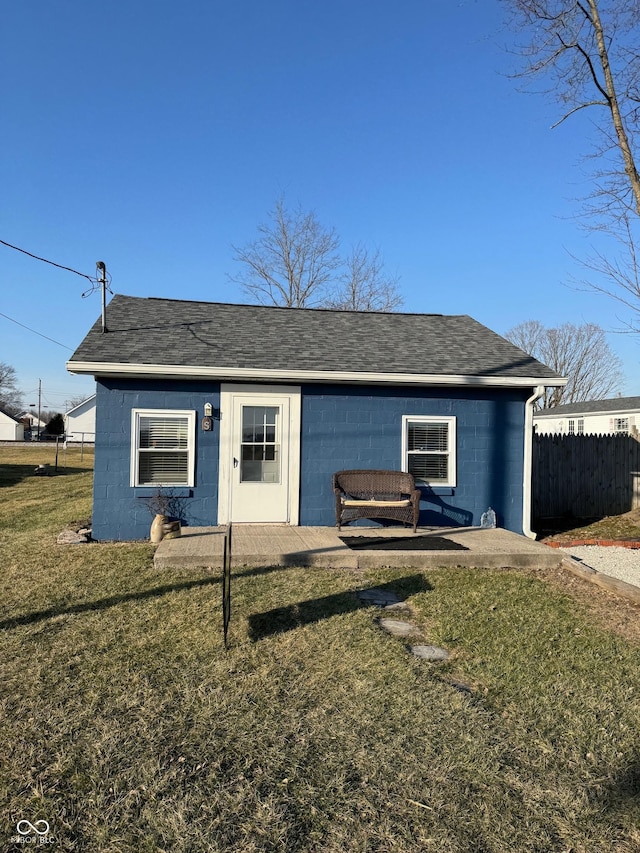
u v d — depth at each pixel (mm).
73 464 28828
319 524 9625
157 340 9758
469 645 4727
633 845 2498
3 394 87750
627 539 10086
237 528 9109
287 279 29953
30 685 3852
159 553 7070
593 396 41281
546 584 6648
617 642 4832
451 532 9148
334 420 9672
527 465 10133
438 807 2713
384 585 6402
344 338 11156
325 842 2490
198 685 3877
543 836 2533
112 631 4828
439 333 12180
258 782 2883
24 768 2953
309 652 4461
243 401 9398
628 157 8625
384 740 3271
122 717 3465
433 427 9984
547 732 3408
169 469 9211
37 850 2410
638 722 3541
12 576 6551
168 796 2764
